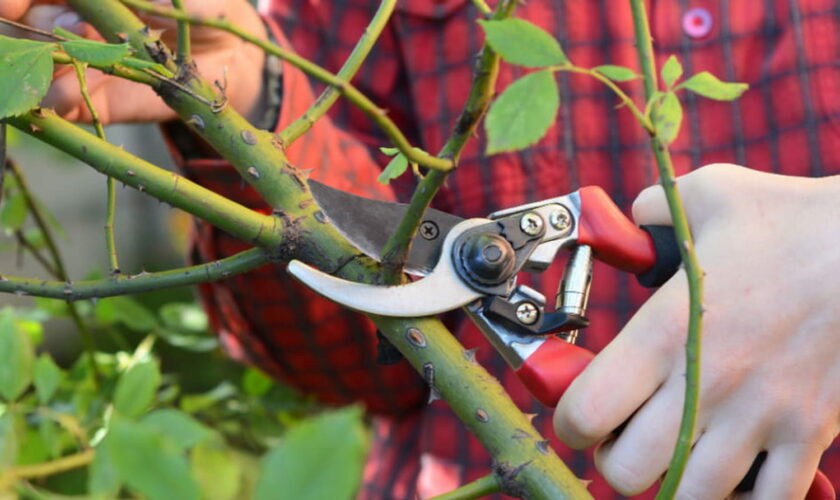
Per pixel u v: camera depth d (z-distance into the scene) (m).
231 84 0.57
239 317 0.64
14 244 0.68
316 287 0.40
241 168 0.41
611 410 0.42
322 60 0.69
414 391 0.68
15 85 0.35
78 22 0.46
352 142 0.64
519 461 0.38
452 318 0.65
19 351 0.42
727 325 0.44
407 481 0.67
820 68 0.61
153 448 0.22
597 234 0.46
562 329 0.44
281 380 0.68
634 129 0.63
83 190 1.36
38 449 0.54
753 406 0.43
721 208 0.45
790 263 0.44
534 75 0.31
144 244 1.40
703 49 0.63
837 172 0.61
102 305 0.65
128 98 0.53
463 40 0.65
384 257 0.40
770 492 0.44
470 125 0.35
